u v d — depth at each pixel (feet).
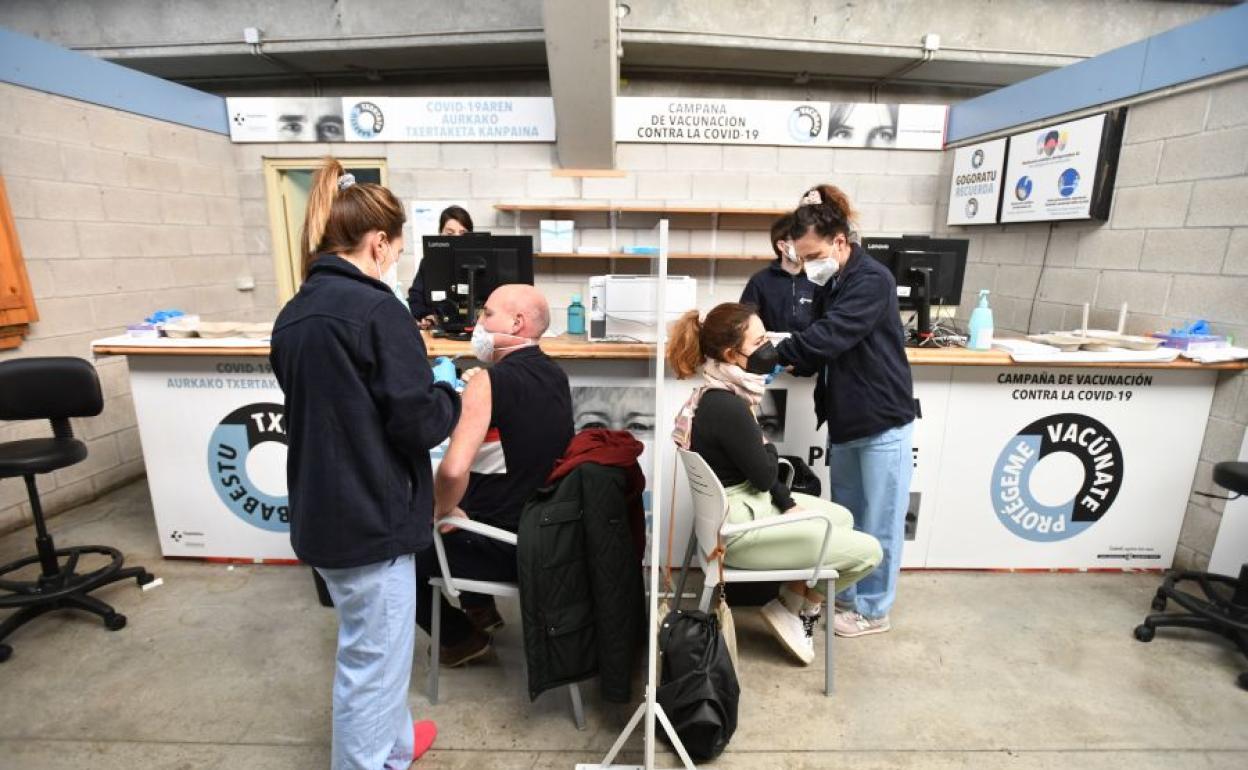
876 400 5.97
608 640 4.91
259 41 13.25
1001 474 7.74
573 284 15.48
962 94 15.70
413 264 14.97
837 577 5.63
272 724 5.43
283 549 8.11
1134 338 7.68
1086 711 5.63
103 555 8.29
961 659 6.35
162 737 5.26
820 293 6.48
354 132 14.26
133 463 10.89
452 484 4.57
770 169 14.71
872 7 13.16
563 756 5.12
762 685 5.95
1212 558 7.59
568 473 4.86
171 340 7.45
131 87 11.03
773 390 7.56
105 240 10.46
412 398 3.52
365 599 3.78
